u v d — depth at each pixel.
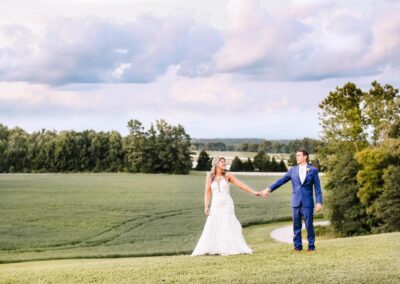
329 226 57.19
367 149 54.38
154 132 165.38
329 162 65.75
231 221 14.77
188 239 55.62
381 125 65.06
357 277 11.55
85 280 11.68
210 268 12.52
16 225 62.06
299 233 14.86
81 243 52.59
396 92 72.00
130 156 164.88
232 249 14.57
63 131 174.75
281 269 12.29
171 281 11.32
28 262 38.53
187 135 166.12
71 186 109.56
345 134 69.94
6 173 160.25
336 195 54.66
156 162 163.75
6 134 190.25
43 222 64.62
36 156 166.38
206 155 178.00
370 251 14.77
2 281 11.98
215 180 14.91
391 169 49.88
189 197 94.50
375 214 51.22
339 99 71.25
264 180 136.62
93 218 68.50
